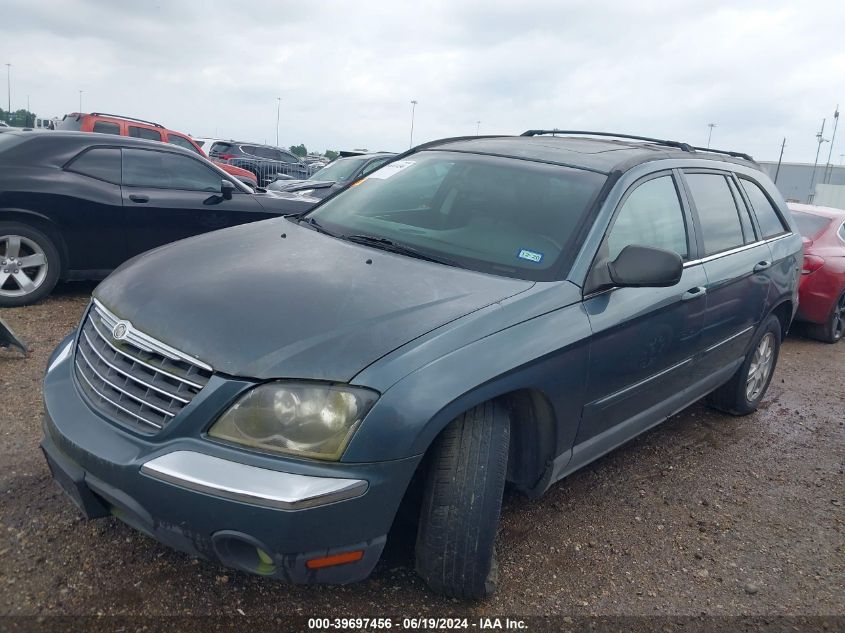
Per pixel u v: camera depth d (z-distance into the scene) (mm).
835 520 3910
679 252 3893
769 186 5328
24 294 6250
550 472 3125
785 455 4750
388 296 2748
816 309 7859
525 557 3230
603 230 3314
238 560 2408
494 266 3162
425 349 2500
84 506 2592
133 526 2547
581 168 3670
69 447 2562
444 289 2875
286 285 2787
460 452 2621
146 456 2381
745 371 5059
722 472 4379
